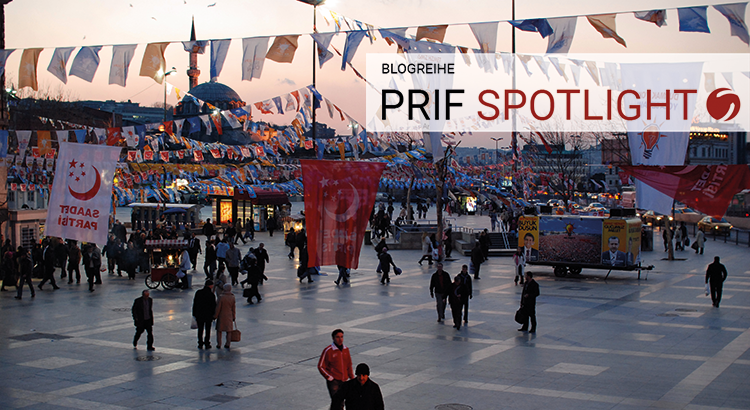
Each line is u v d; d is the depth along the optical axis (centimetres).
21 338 1666
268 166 3838
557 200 7388
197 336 1700
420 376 1307
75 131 1723
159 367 1384
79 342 1623
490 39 1118
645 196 1362
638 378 1283
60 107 6412
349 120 1948
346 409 838
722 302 2205
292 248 3612
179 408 1111
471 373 1327
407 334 1719
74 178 1234
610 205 7325
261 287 2608
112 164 1233
